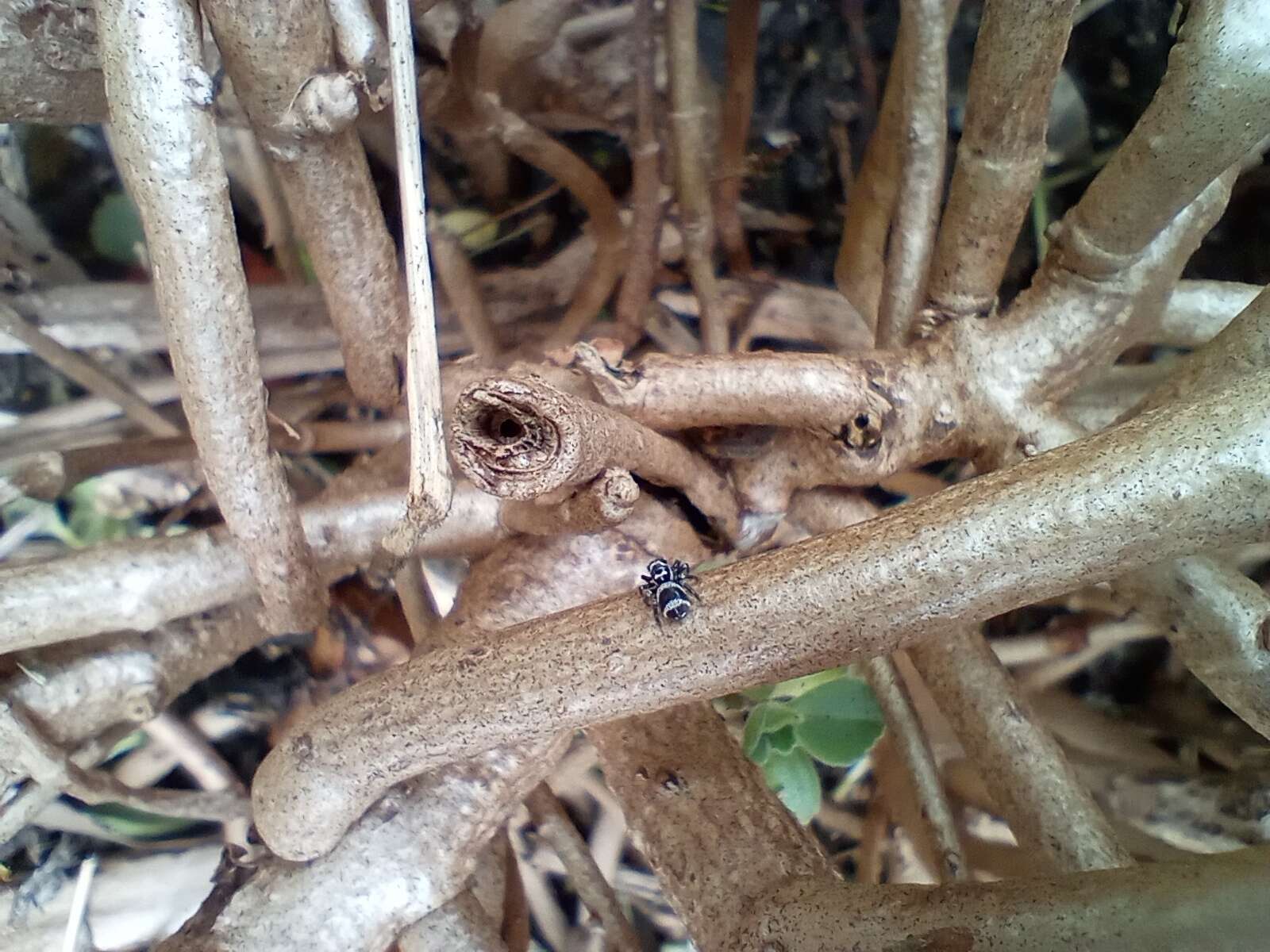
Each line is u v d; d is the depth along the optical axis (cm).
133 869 22
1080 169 24
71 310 22
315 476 24
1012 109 13
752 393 14
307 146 13
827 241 25
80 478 20
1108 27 23
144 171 11
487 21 20
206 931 14
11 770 16
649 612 11
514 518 14
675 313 25
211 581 15
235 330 12
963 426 15
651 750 15
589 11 24
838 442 15
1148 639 23
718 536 16
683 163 21
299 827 13
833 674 19
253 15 11
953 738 22
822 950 11
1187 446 10
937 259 16
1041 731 16
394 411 17
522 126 21
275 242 23
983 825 23
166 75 10
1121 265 14
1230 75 11
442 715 12
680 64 20
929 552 10
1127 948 9
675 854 14
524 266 26
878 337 17
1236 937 8
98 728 17
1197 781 21
